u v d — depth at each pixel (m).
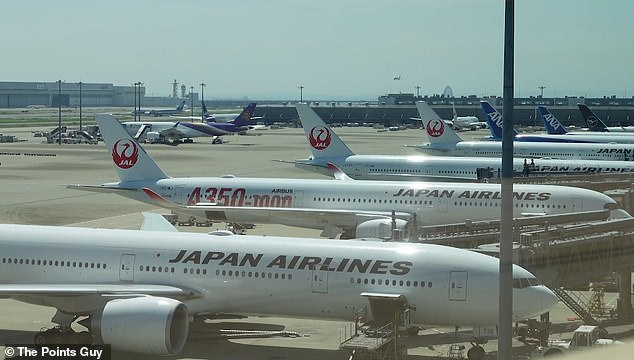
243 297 73.38
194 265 74.38
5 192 197.62
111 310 67.94
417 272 69.94
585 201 117.19
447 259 70.38
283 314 73.88
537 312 69.94
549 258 81.25
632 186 141.25
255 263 73.31
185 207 129.25
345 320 72.31
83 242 77.88
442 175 167.62
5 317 86.06
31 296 73.12
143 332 66.75
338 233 126.62
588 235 86.38
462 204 121.06
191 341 76.62
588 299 92.88
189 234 78.62
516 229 86.56
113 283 75.69
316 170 177.38
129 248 76.50
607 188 146.12
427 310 69.81
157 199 129.75
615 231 88.31
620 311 86.12
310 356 72.50
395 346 68.56
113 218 160.38
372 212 123.50
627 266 85.38
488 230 97.56
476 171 165.00
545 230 85.75
